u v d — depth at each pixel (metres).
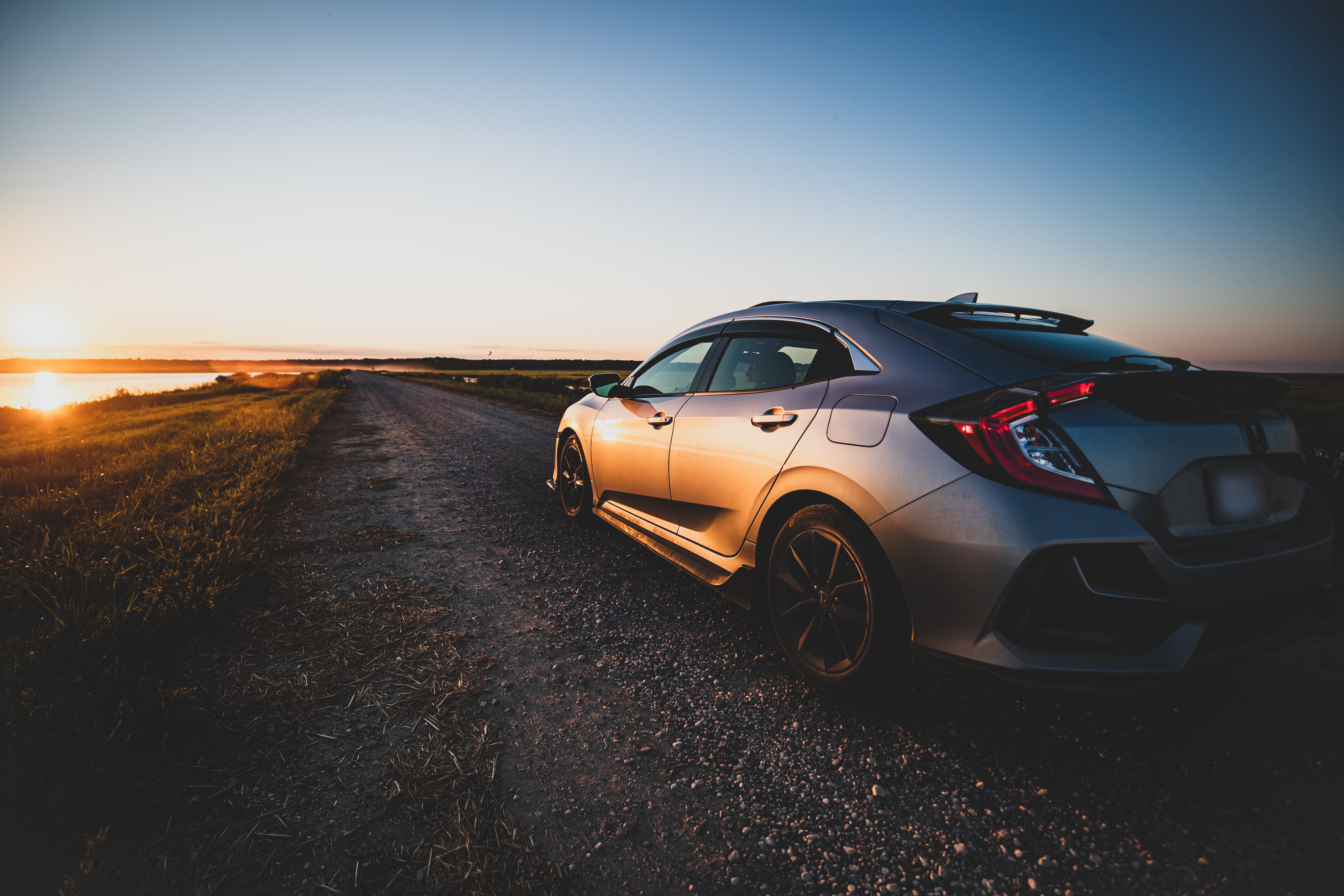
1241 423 1.72
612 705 2.09
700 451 2.76
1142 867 1.37
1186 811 1.54
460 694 2.15
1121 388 1.59
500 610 2.94
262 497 5.18
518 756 1.80
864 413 1.98
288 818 1.52
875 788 1.66
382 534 4.32
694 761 1.79
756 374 2.66
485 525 4.59
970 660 1.65
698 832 1.50
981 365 1.88
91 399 27.02
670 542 3.09
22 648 2.16
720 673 2.32
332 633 2.65
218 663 2.35
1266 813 1.52
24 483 5.75
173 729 1.83
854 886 1.34
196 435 9.66
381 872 1.35
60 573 2.86
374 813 1.54
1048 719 1.97
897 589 1.83
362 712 2.02
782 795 1.64
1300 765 1.71
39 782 1.43
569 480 4.70
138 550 3.52
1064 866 1.38
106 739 1.61
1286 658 2.36
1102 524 1.51
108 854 1.36
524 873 1.36
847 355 2.24
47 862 1.33
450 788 1.65
